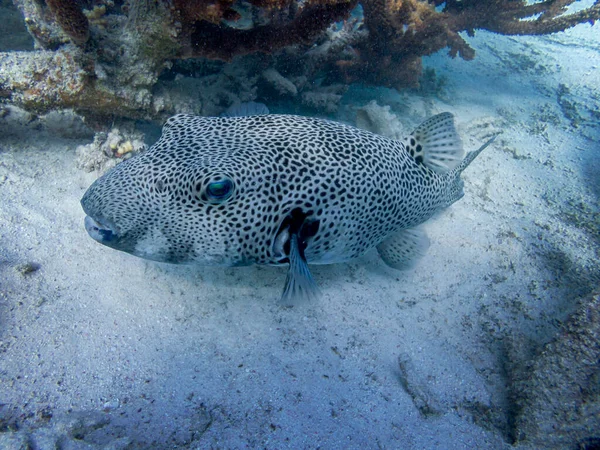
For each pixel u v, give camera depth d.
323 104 1.56
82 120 1.12
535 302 1.10
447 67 2.26
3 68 0.95
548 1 1.90
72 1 0.83
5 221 0.89
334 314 0.94
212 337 0.83
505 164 1.66
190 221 0.69
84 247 0.90
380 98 1.85
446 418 0.85
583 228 1.37
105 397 0.71
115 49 0.96
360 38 1.52
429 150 0.93
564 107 2.13
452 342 0.98
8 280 0.80
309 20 0.96
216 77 1.30
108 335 0.79
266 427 0.73
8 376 0.70
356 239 0.85
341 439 0.75
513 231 1.29
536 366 0.87
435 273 1.11
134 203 0.68
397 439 0.78
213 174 0.66
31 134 1.11
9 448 0.60
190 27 0.92
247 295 0.91
